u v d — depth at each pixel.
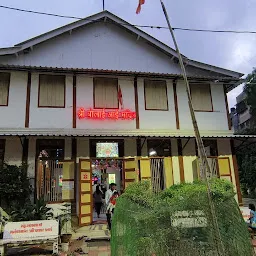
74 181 10.95
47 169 10.91
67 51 12.66
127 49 13.35
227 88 14.27
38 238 6.91
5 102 11.23
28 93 11.48
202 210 3.02
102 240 8.45
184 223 3.02
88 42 12.99
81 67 12.61
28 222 6.96
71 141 11.33
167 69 13.51
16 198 9.62
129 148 11.79
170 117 12.60
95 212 12.92
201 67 13.45
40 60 12.30
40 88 11.66
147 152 11.94
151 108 12.52
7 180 9.64
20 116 11.20
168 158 12.08
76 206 10.66
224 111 13.33
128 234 3.21
